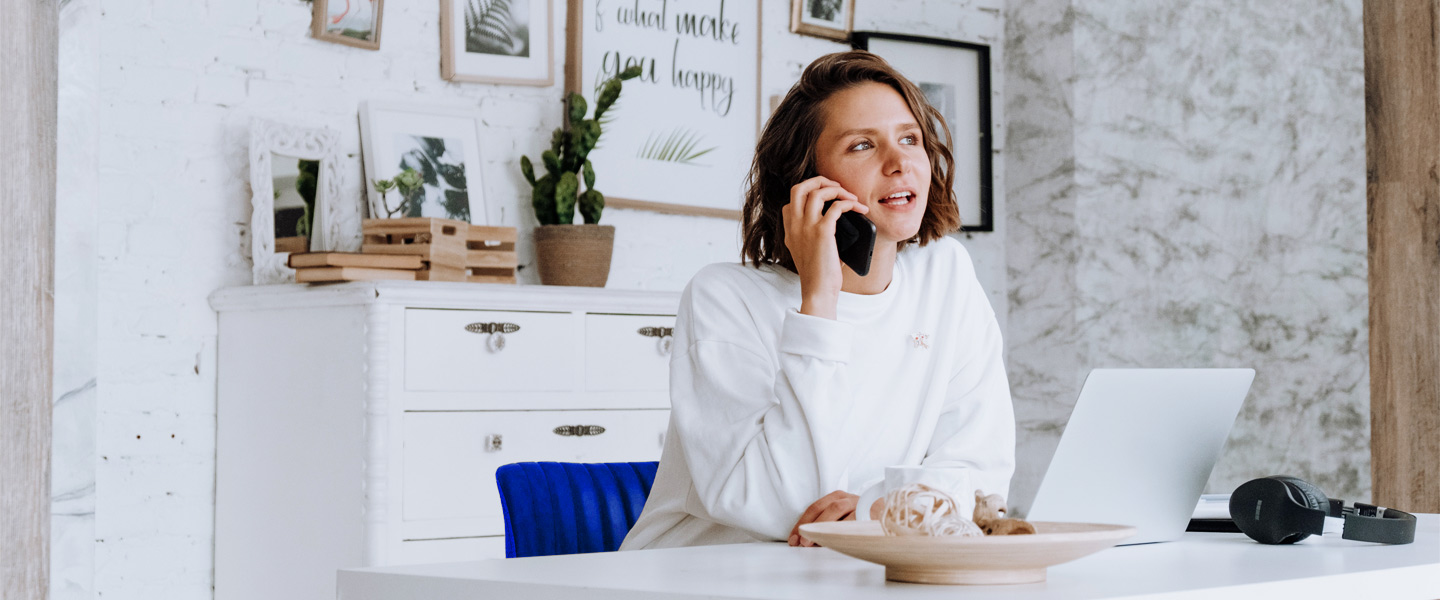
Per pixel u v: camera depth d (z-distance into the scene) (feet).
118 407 9.85
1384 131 10.06
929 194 5.74
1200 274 15.03
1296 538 4.51
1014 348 14.89
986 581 3.13
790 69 13.85
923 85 14.46
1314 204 15.97
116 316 9.86
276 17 10.69
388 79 11.28
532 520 5.66
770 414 4.77
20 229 5.04
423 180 11.03
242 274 10.49
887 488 3.96
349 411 9.07
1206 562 3.78
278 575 9.64
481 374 9.47
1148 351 14.60
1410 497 9.93
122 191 9.91
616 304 10.24
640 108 12.57
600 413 10.13
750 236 5.68
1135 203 14.64
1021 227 14.87
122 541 9.84
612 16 12.41
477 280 10.16
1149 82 14.82
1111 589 3.04
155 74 10.09
